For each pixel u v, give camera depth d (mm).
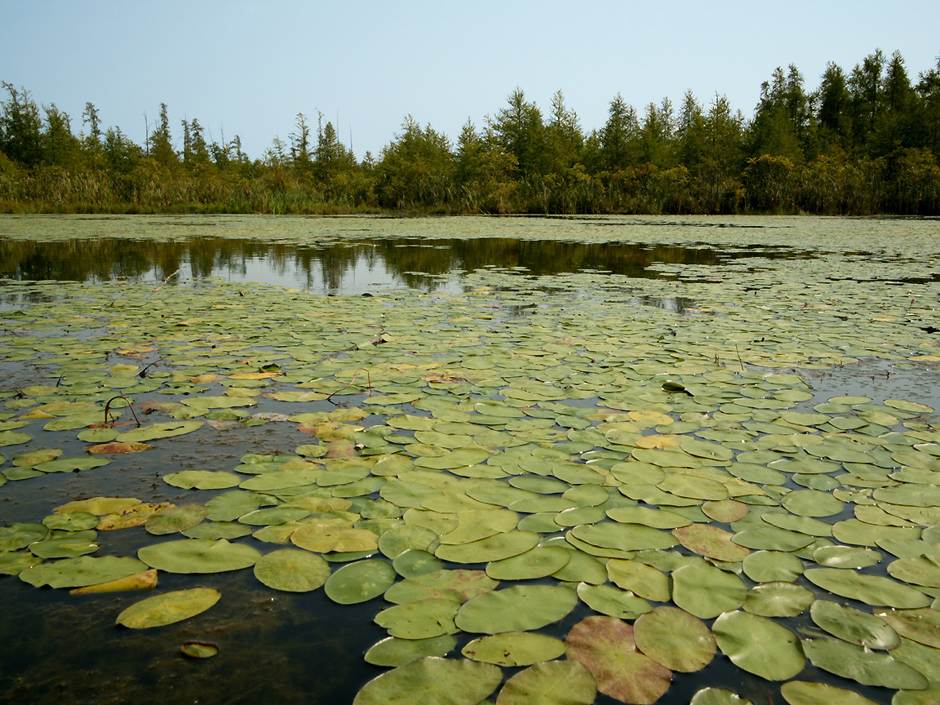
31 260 7641
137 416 2252
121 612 1191
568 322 3963
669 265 7266
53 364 2898
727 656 1085
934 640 1129
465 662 1061
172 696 990
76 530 1479
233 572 1329
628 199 22344
